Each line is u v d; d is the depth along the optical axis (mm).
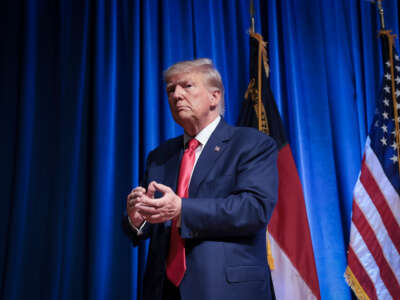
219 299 1078
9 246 2094
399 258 2465
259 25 2824
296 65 2834
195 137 1451
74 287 2203
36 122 2357
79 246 2268
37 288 2141
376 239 2467
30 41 2396
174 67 1511
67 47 2479
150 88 2504
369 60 2951
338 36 2963
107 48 2518
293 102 2713
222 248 1144
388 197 2549
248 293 1107
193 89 1449
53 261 2146
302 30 2920
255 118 2502
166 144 1591
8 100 2350
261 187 1191
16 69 2400
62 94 2395
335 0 3027
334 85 2877
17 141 2248
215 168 1290
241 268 1131
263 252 1229
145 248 2303
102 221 2260
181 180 1308
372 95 2896
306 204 2570
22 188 2182
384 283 2400
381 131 2688
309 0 2973
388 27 3057
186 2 2725
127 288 2232
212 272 1106
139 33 2594
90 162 2371
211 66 1541
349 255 2438
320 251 2535
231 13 2826
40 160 2316
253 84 2578
